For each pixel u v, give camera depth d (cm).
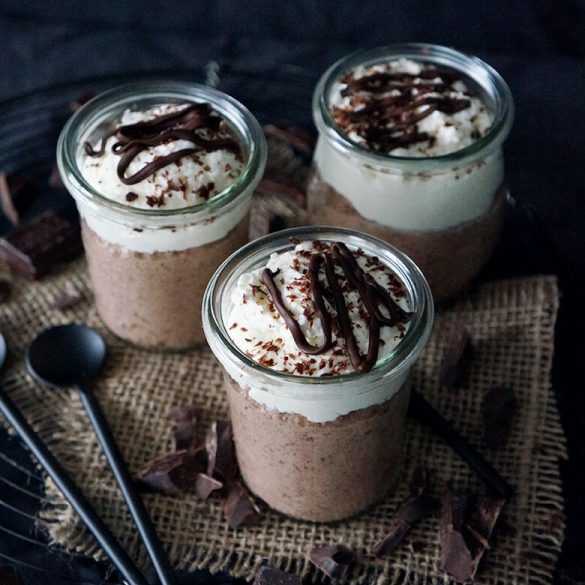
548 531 51
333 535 51
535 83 68
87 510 50
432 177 53
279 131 64
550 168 64
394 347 47
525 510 51
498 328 56
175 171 52
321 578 50
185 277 54
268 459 50
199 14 73
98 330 57
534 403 54
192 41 71
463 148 53
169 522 51
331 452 49
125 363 56
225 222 53
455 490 52
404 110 54
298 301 47
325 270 48
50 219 60
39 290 58
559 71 69
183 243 52
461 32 72
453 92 55
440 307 58
